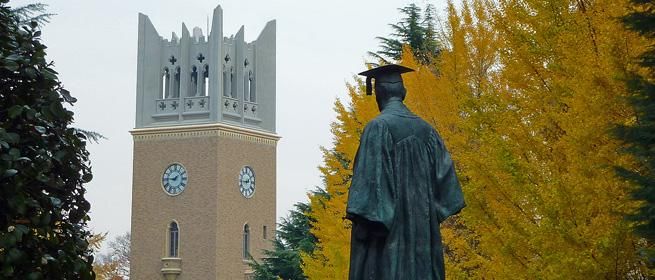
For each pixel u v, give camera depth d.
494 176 16.16
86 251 13.58
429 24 37.28
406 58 21.48
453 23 20.20
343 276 23.56
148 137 89.56
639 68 15.16
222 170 88.00
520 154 16.44
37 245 12.34
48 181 12.47
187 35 90.31
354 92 22.38
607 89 15.03
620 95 14.70
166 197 88.75
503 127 16.55
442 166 9.64
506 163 15.88
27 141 12.59
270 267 48.56
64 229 12.95
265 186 91.75
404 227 9.41
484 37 19.97
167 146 89.06
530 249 15.98
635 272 15.23
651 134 14.09
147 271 88.75
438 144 9.67
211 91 88.94
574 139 15.05
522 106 16.55
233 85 91.00
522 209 16.17
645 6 15.01
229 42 91.00
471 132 16.91
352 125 22.39
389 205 9.32
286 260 48.00
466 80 20.08
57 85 13.20
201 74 89.75
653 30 14.54
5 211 12.11
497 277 16.58
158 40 91.12
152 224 89.06
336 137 24.50
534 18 16.31
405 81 20.88
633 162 15.05
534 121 16.30
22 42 12.94
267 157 92.12
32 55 12.80
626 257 14.66
